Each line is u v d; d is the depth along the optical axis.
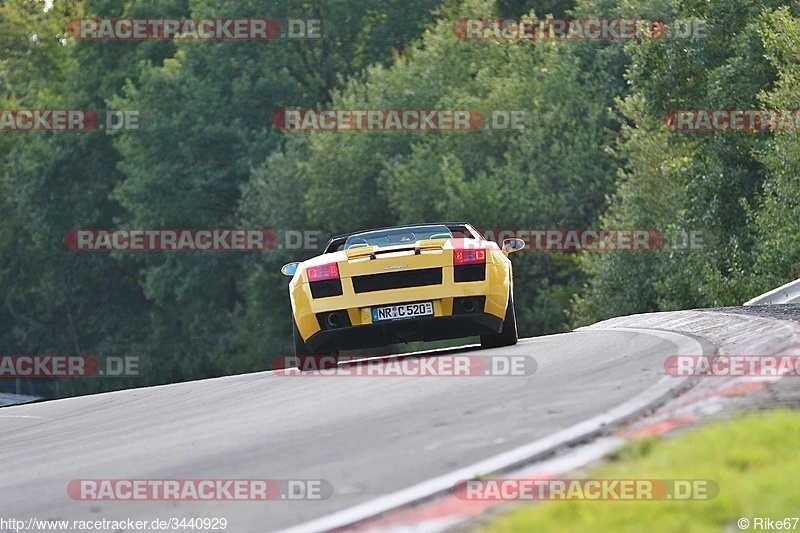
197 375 157.12
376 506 14.19
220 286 154.50
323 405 24.38
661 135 98.62
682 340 29.72
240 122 151.38
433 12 160.38
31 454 23.09
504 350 33.06
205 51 156.62
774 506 11.88
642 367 24.25
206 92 151.88
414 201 113.19
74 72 176.75
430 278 32.72
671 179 95.44
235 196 153.25
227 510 15.21
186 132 150.75
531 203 108.56
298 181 129.00
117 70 172.50
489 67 123.00
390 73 125.56
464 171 115.50
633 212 100.25
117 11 175.38
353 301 32.62
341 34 165.50
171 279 154.50
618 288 100.44
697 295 91.19
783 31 81.44
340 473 16.45
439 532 12.67
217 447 20.34
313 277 33.16
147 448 21.42
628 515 12.05
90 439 24.22
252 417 24.03
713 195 91.81
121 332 178.75
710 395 18.69
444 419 20.08
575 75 116.81
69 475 19.50
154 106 153.12
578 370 25.23
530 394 22.02
